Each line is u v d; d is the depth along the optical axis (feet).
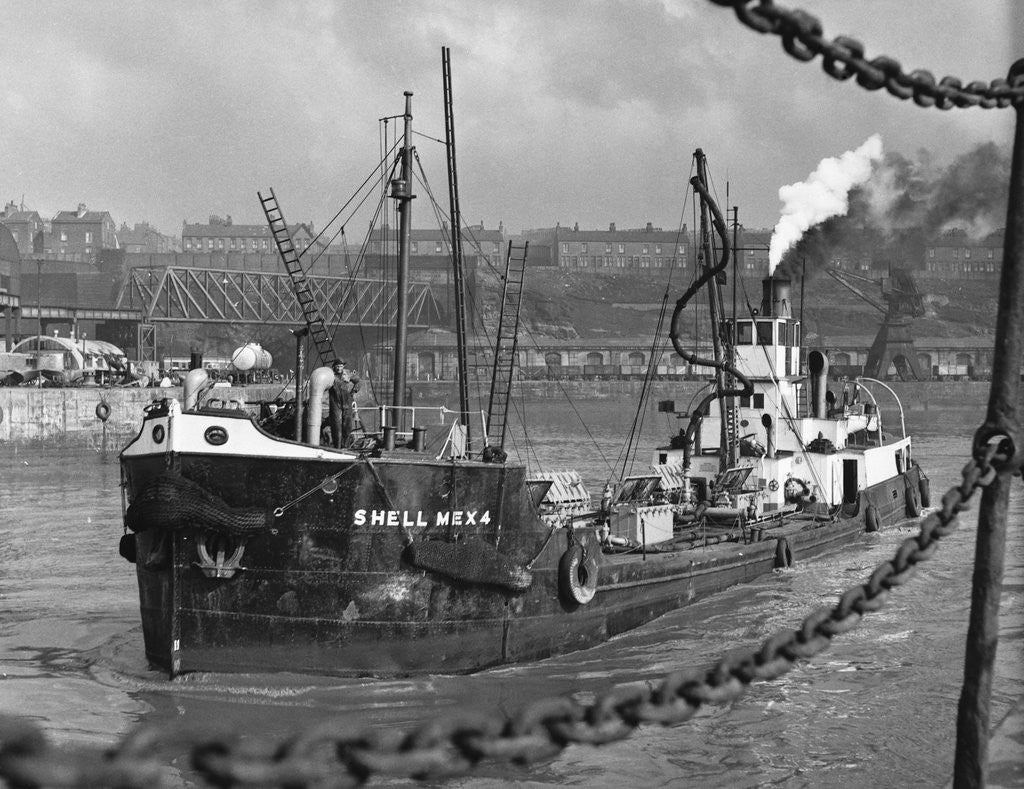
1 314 305.94
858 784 43.27
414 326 475.31
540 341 559.79
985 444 16.98
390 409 64.69
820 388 114.21
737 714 51.47
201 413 53.72
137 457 56.18
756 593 79.61
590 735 12.62
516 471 59.62
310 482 54.13
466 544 57.41
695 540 85.35
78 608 75.15
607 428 351.25
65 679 56.85
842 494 113.09
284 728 49.62
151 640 57.82
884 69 13.94
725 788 43.04
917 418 387.34
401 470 55.26
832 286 572.10
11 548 103.60
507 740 12.01
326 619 55.06
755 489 100.48
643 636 67.10
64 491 159.84
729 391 96.53
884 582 15.70
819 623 15.25
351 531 54.80
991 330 528.22
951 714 51.06
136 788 8.71
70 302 533.14
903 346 428.97
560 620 62.28
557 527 64.03
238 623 54.75
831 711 51.62
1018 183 16.72
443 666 57.77
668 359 550.36
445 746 11.85
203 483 53.72
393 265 466.70
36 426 226.17
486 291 600.39
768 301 110.63
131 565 93.61
